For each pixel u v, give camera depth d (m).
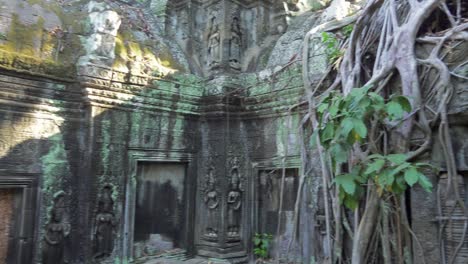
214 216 7.17
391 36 4.25
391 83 4.17
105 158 6.30
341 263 4.46
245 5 8.22
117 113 6.50
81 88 6.16
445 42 3.95
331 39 5.79
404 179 3.20
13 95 5.53
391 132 3.96
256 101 7.17
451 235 3.69
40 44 5.98
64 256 5.95
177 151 7.26
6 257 5.55
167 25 8.11
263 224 7.17
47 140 5.89
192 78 7.43
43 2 6.45
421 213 3.90
